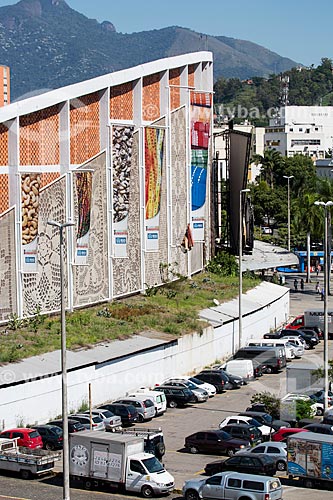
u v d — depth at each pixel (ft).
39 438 176.35
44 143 260.83
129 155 296.30
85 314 262.26
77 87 272.10
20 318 244.22
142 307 283.18
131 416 204.54
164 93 332.60
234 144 399.85
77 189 265.75
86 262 268.21
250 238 410.72
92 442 155.02
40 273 254.88
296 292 454.40
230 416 199.31
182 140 351.05
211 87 371.56
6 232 243.19
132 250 309.63
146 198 312.50
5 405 184.65
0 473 165.27
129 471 151.23
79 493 151.12
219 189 415.64
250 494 139.64
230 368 254.88
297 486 156.25
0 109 241.76
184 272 355.97
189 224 358.02
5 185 245.86
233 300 324.39
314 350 310.86
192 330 263.08
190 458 177.06
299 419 202.39
